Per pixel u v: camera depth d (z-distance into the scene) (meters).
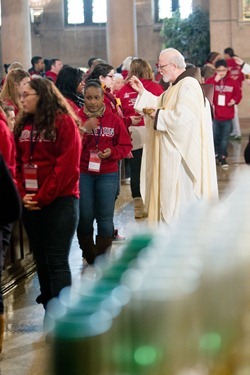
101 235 7.25
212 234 1.86
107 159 7.09
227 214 2.07
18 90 6.66
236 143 19.28
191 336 1.56
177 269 1.60
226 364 1.66
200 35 22.80
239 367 1.67
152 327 1.47
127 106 9.73
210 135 7.12
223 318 1.67
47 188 5.24
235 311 1.70
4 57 21.53
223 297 1.67
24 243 7.45
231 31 22.58
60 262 5.38
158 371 1.47
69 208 5.32
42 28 25.64
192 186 7.05
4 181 4.52
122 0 21.86
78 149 5.29
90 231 7.28
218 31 22.59
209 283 1.64
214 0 22.47
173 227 2.12
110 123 7.08
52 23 25.62
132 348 1.46
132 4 22.00
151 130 7.21
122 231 9.30
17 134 5.38
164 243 1.85
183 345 1.54
